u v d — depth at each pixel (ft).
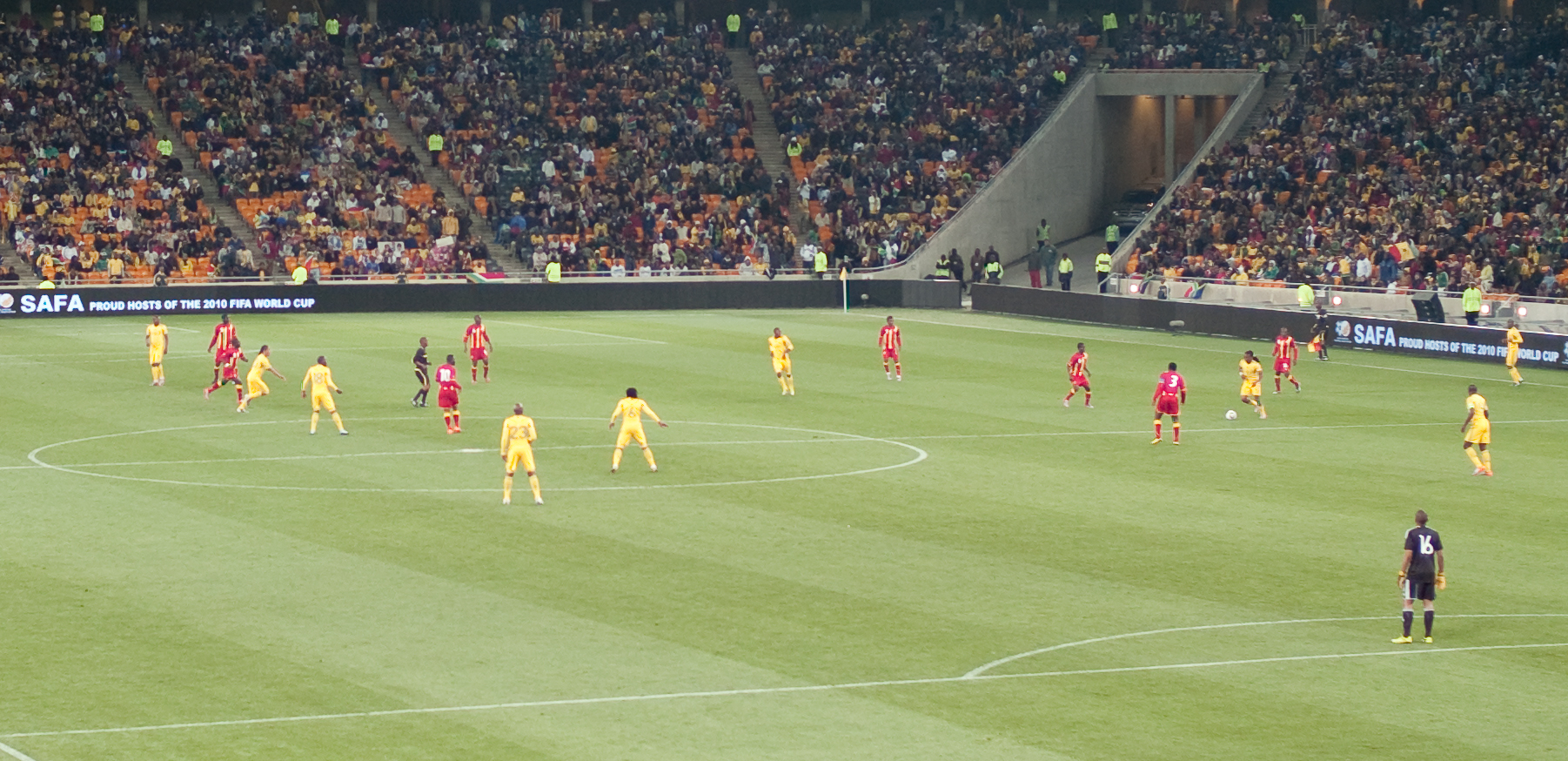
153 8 379.76
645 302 317.01
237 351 200.85
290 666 101.60
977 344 265.75
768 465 164.76
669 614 113.29
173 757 86.84
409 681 99.09
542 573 123.44
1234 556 130.31
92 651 104.17
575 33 380.17
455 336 269.64
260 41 360.89
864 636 108.88
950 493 152.56
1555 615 115.55
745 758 87.45
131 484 152.97
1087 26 389.19
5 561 125.29
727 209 342.03
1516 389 220.02
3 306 286.87
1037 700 96.89
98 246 306.96
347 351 249.55
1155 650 106.52
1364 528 140.26
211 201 328.49
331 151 340.39
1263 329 271.49
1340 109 338.54
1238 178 331.16
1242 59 367.25
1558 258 276.62
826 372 232.12
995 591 119.65
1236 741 90.27
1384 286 281.33
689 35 389.39
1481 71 339.77
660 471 161.48
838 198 351.87
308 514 141.79
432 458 166.71
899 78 371.35
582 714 93.71
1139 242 326.44
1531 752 88.84
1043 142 361.92
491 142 350.84
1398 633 111.04
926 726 92.27
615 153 352.49
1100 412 199.52
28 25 351.67
